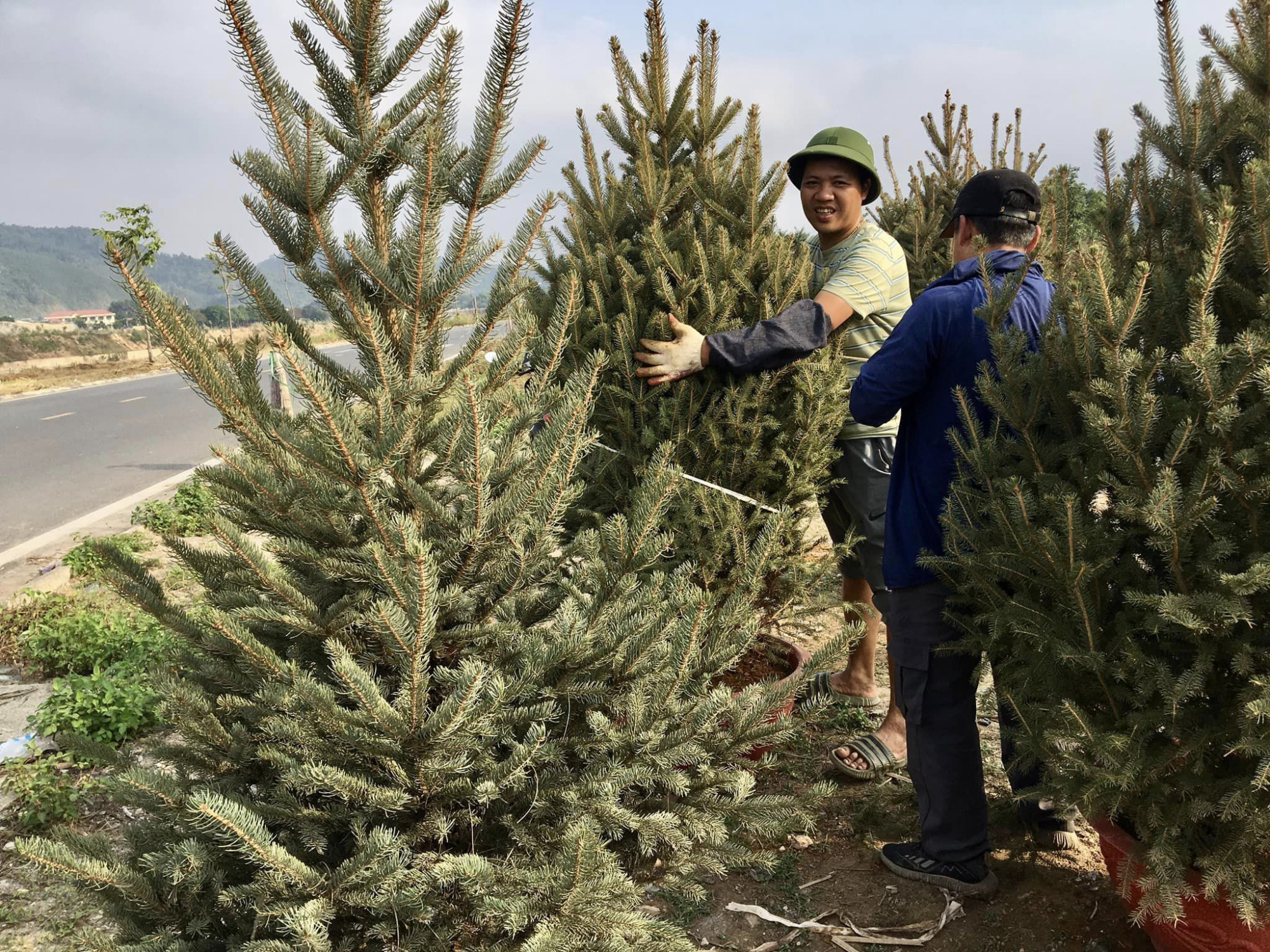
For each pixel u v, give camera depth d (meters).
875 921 2.55
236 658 2.09
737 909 2.63
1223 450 1.80
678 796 2.24
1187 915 2.00
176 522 7.25
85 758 2.16
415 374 2.06
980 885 2.62
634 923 1.90
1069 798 1.96
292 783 1.77
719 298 3.28
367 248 1.93
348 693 1.82
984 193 2.60
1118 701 1.98
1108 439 1.88
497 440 2.14
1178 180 2.23
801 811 2.23
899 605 2.66
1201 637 1.83
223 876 1.84
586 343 3.32
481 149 1.90
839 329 3.37
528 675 1.99
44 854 1.75
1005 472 2.24
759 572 2.46
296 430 2.00
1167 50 2.19
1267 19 2.03
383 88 1.93
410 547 1.71
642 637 2.11
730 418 3.21
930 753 2.61
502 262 2.06
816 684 3.89
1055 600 2.09
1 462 12.30
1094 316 1.97
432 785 1.87
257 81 1.74
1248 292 1.86
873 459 3.49
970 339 2.46
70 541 7.48
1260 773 1.66
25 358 45.34
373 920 1.90
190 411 18.55
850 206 3.39
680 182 3.62
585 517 3.40
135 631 4.77
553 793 2.03
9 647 4.89
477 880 1.83
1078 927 2.45
